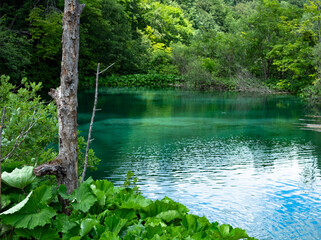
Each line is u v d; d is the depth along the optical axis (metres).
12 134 4.42
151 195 6.81
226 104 23.67
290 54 34.69
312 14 32.72
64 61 3.08
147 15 65.62
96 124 15.52
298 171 8.50
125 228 2.46
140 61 48.84
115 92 32.69
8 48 24.44
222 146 11.36
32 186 2.74
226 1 99.50
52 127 4.86
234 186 7.34
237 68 38.75
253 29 40.47
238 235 2.35
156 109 20.80
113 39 45.41
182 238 2.23
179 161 9.38
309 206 6.29
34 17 30.58
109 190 2.91
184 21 76.94
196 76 38.00
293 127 15.10
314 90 28.44
